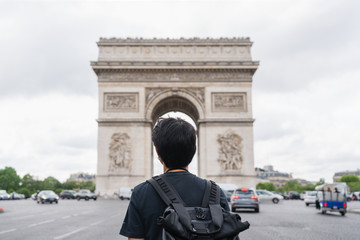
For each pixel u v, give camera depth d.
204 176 98.00
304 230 31.95
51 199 95.69
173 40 104.31
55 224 36.06
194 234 5.18
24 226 34.09
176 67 101.56
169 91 102.06
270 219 43.75
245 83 102.44
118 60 103.19
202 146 99.44
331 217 48.28
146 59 103.56
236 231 5.35
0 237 26.25
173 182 5.95
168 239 5.24
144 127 99.94
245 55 103.88
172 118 6.59
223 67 101.69
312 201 87.25
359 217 48.69
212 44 104.38
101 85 101.69
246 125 100.31
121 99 101.38
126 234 5.83
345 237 27.20
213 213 5.48
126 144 98.81
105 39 104.38
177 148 6.16
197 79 102.56
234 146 98.69
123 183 96.88
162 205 5.74
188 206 5.68
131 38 104.62
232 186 91.38
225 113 101.12
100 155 98.19
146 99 101.81
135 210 5.86
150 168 99.06
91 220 40.62
